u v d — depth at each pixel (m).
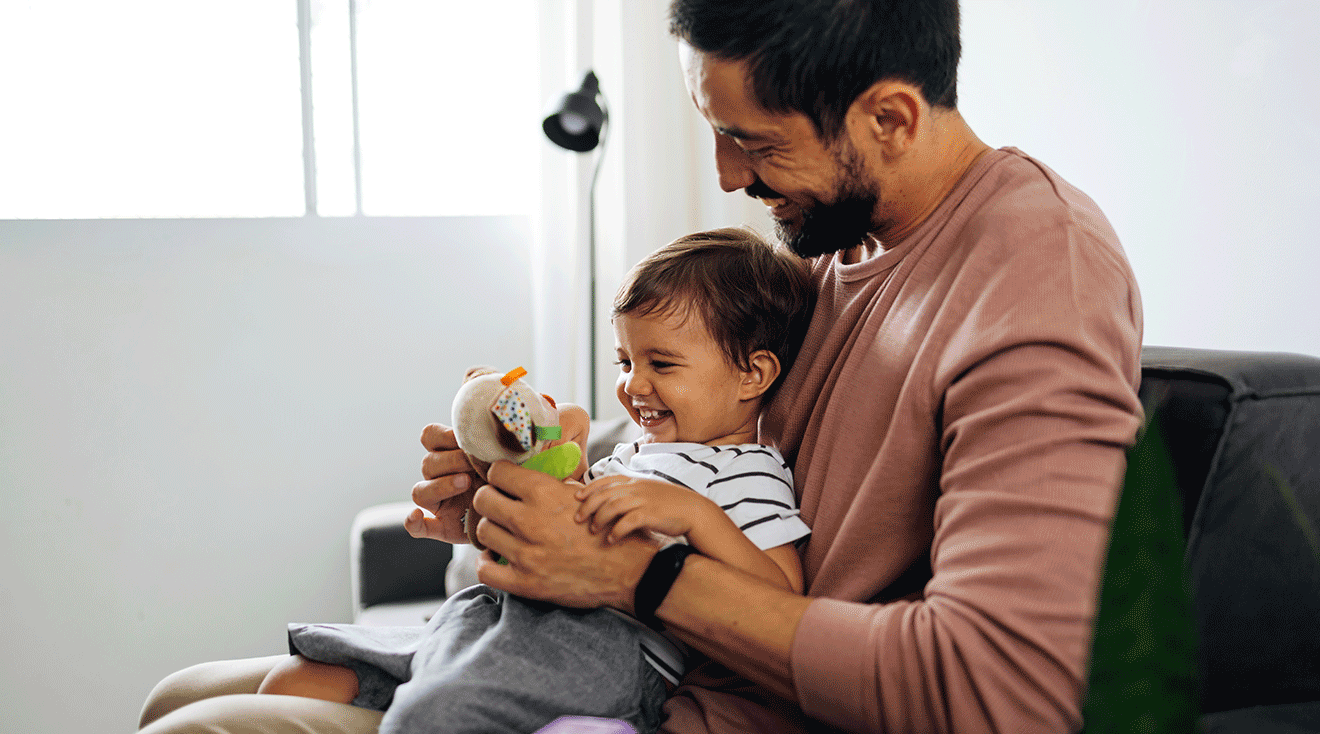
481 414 0.80
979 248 0.73
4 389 1.89
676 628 0.73
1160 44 1.22
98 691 2.00
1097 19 1.32
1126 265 0.73
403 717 0.75
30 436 1.91
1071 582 0.58
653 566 0.73
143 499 2.00
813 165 0.76
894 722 0.63
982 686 0.59
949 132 0.79
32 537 1.93
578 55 2.13
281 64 2.08
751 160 0.80
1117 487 0.60
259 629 2.12
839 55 0.70
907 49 0.72
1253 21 1.09
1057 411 0.62
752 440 1.01
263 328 2.06
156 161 2.03
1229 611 0.74
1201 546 0.73
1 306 1.87
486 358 2.26
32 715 1.96
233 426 2.06
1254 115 1.10
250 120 2.07
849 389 0.81
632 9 2.20
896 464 0.74
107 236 1.93
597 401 2.27
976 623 0.60
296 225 2.07
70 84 1.95
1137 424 0.62
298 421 2.11
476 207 2.29
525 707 0.77
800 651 0.66
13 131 1.92
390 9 2.16
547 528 0.76
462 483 0.89
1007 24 1.49
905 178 0.78
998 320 0.67
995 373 0.65
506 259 2.25
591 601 0.78
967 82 1.60
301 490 2.12
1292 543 0.75
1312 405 0.76
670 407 0.96
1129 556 0.56
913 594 0.77
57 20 1.93
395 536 1.77
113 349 1.95
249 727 0.77
